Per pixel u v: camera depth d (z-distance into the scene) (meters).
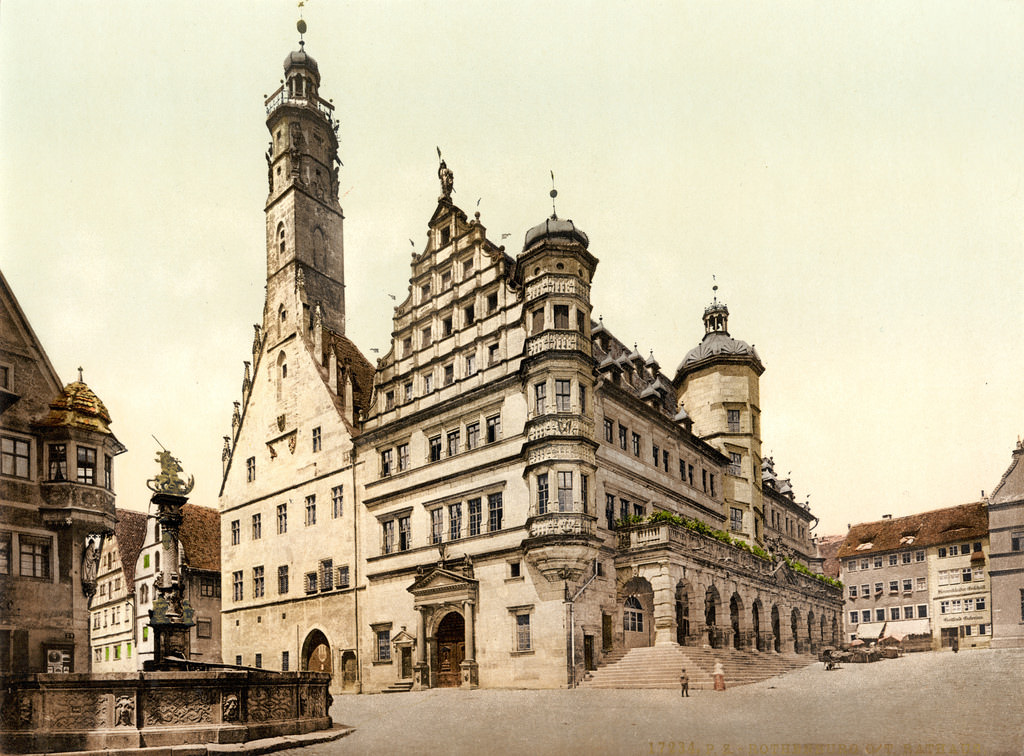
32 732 25.02
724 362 63.59
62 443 39.97
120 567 65.56
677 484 54.84
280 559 60.25
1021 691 31.88
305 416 60.31
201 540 69.31
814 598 60.91
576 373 44.06
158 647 30.34
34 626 37.97
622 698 34.91
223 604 64.31
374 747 26.02
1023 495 44.69
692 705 32.03
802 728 25.89
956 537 56.00
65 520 39.16
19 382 39.62
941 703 30.11
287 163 64.19
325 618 55.59
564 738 25.98
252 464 64.31
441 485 49.56
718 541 49.34
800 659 54.25
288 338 62.66
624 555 45.41
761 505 63.91
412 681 48.12
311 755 24.81
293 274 62.59
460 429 49.16
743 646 50.12
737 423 63.41
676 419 58.31
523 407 45.53
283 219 63.94
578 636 41.69
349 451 56.41
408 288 55.06
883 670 42.34
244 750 24.55
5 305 39.84
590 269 46.91
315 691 30.23
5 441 38.69
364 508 54.56
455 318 50.97
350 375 59.38
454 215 52.31
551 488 42.78
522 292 46.97
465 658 45.62
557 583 42.12
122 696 25.28
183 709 25.88
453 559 47.50
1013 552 46.56
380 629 51.53
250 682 27.25
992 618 47.88
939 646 54.94
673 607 43.09
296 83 66.19
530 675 42.50
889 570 60.88
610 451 47.25
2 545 37.72
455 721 31.42
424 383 52.72
